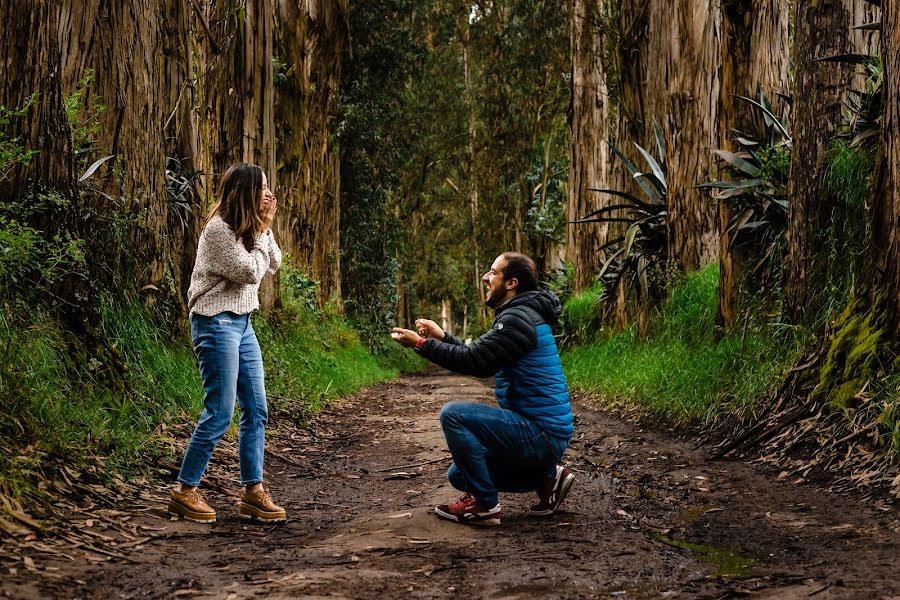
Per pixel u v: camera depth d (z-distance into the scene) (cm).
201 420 456
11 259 551
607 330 1600
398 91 2972
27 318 562
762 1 1027
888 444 526
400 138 3055
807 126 787
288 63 2011
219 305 454
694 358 982
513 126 3494
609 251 1636
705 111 1255
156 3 818
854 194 734
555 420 460
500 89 3500
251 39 1412
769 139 1010
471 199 4191
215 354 453
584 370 1449
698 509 499
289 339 1414
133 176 781
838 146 763
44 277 595
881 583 319
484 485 448
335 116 2502
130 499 471
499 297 475
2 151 557
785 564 363
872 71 727
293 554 393
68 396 543
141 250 784
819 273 771
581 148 2311
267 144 1478
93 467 484
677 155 1279
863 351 606
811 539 406
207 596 318
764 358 814
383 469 689
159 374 700
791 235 805
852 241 734
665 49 1504
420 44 2852
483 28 3534
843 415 588
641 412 988
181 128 990
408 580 342
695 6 1255
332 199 2422
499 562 370
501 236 3766
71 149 630
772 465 605
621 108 1783
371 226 2905
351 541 417
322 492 588
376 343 2988
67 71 737
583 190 2303
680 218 1273
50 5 610
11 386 479
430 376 2805
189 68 1006
